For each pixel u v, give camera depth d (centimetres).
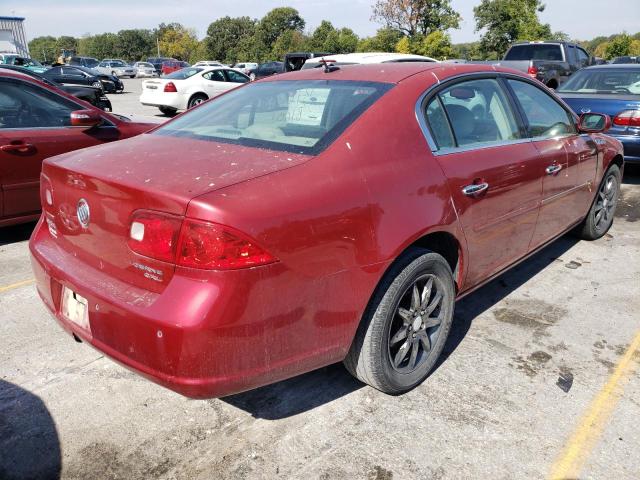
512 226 334
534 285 411
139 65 5809
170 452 238
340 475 225
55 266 248
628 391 283
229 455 236
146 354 206
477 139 311
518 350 320
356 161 241
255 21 8512
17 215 472
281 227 205
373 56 800
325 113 269
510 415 263
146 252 207
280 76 340
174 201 200
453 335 336
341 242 223
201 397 206
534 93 380
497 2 3978
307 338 223
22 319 349
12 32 5947
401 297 256
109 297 215
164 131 306
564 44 1409
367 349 252
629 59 2362
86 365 301
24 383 283
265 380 217
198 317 194
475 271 311
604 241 512
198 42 10062
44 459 232
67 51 8369
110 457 234
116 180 217
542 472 228
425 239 275
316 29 6138
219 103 329
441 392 280
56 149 484
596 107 690
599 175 462
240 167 227
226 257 195
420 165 264
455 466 231
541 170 352
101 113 522
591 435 250
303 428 253
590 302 384
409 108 274
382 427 254
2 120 464
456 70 315
